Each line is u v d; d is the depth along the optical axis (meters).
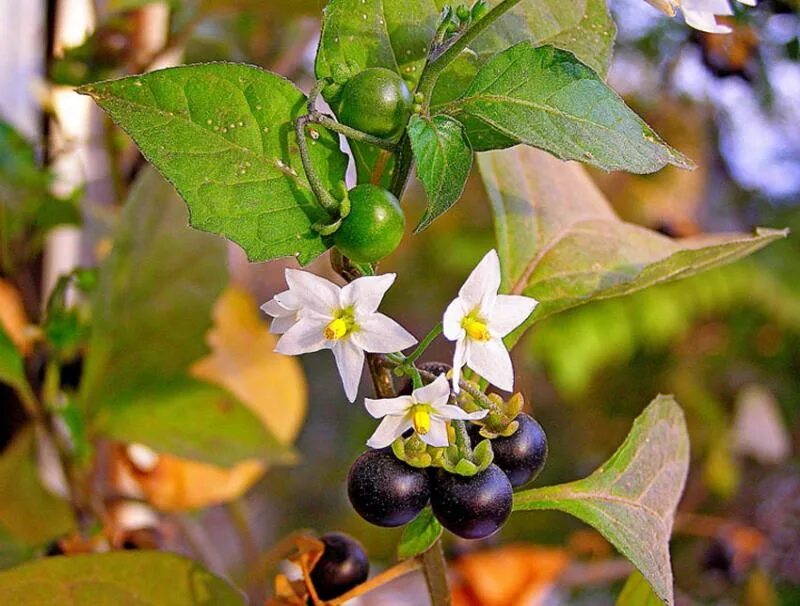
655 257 0.12
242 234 0.08
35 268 0.19
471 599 0.17
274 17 0.19
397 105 0.08
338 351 0.08
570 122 0.08
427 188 0.07
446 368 0.09
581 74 0.08
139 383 0.15
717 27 0.08
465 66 0.09
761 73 0.20
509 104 0.08
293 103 0.08
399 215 0.08
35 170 0.17
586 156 0.08
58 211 0.17
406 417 0.08
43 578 0.11
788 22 0.19
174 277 0.15
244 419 0.16
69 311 0.15
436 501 0.08
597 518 0.09
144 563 0.11
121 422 0.15
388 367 0.09
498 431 0.08
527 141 0.08
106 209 0.19
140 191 0.15
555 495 0.10
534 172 0.12
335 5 0.09
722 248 0.10
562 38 0.09
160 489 0.17
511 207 0.12
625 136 0.08
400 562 0.11
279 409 0.18
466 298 0.08
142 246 0.15
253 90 0.08
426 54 0.09
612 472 0.10
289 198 0.08
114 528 0.15
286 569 0.15
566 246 0.12
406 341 0.07
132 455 0.17
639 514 0.10
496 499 0.08
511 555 0.18
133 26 0.17
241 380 0.18
